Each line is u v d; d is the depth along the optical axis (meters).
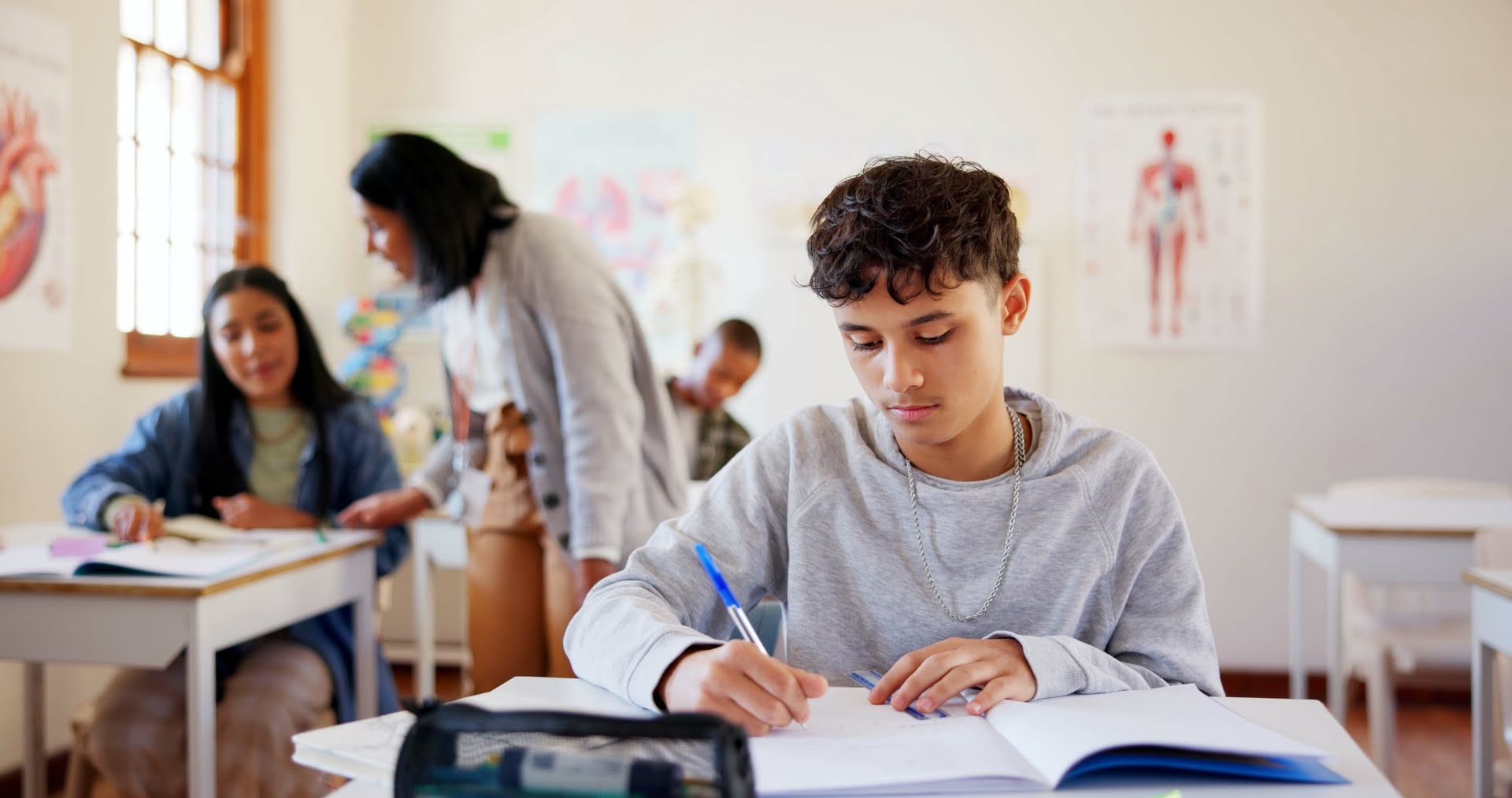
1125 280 3.57
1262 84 3.52
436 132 3.76
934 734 0.78
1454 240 3.48
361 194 1.69
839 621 1.05
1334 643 2.15
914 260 0.85
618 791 0.54
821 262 0.90
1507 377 3.47
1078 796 0.70
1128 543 1.03
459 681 3.60
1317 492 3.53
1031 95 3.59
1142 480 1.04
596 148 3.71
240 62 3.26
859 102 3.64
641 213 3.70
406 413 3.42
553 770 0.55
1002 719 0.81
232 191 3.30
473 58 3.75
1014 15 3.59
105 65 2.63
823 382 3.62
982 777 0.70
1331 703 2.16
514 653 1.83
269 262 3.42
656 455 1.86
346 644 1.98
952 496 1.03
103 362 2.64
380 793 0.72
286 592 1.73
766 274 3.65
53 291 2.47
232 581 1.58
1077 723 0.78
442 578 3.61
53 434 2.48
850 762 0.73
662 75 3.70
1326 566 2.24
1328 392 3.52
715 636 1.07
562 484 1.76
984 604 1.01
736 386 2.88
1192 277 3.54
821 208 0.94
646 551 1.06
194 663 1.52
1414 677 2.58
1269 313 3.53
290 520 2.00
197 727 1.53
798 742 0.77
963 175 0.92
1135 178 3.56
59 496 2.50
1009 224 0.95
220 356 2.01
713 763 0.54
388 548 2.06
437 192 1.67
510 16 3.74
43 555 1.73
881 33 3.63
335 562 1.86
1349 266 3.51
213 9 3.20
